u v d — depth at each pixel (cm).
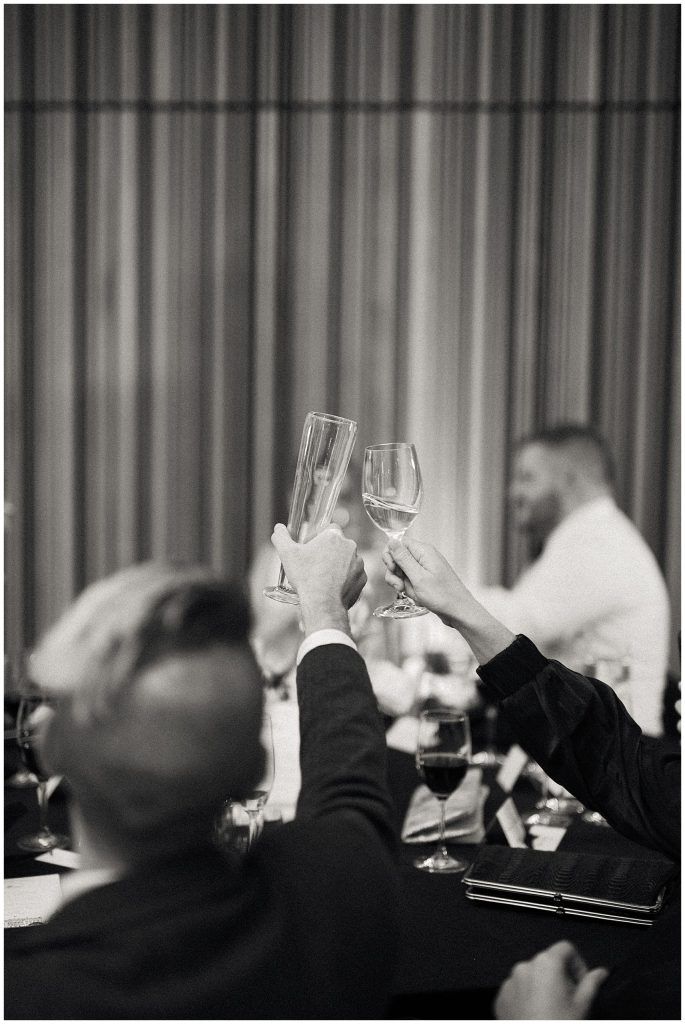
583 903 131
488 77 405
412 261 411
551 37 405
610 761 123
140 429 414
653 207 407
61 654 74
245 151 409
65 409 414
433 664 237
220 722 72
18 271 411
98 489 415
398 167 408
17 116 407
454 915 133
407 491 133
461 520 414
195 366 414
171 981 70
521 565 413
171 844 73
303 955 74
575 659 312
